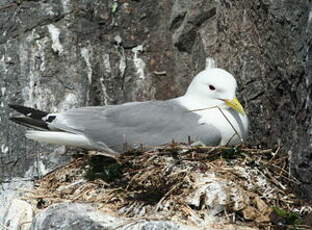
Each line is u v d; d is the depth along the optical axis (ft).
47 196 28.22
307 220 25.04
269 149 28.37
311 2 25.99
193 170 27.09
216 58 33.81
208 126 29.68
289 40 27.04
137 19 37.68
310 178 25.90
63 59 36.88
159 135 29.76
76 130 30.40
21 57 36.96
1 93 36.78
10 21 37.35
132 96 37.17
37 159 36.29
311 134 25.35
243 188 26.53
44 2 37.35
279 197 26.43
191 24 35.73
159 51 37.47
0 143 36.55
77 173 29.35
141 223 24.53
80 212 25.53
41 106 36.47
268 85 29.01
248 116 30.96
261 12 29.17
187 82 36.29
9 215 27.91
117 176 28.04
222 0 33.47
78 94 36.58
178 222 24.98
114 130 30.14
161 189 26.73
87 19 37.40
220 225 24.99
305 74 25.76
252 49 30.27
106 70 37.19
